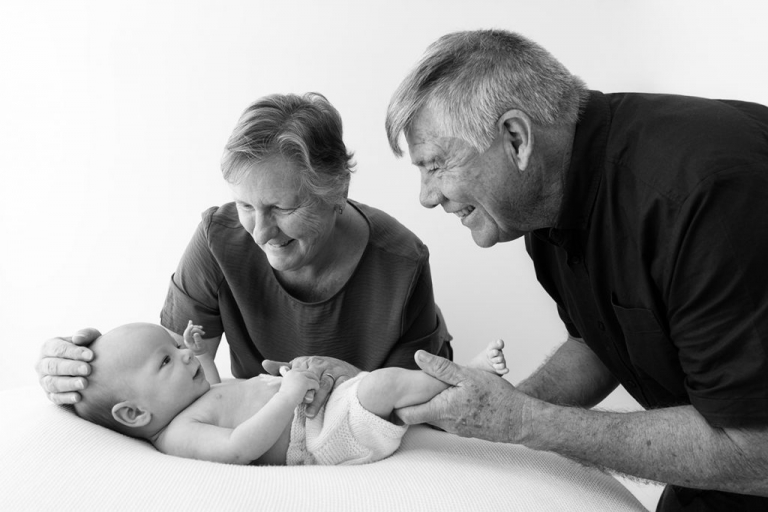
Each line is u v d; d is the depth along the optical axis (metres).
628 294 1.40
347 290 1.76
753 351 1.20
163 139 3.02
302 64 3.04
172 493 1.20
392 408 1.46
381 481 1.31
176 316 1.86
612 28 3.04
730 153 1.22
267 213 1.51
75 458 1.26
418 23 3.06
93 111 3.02
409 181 3.05
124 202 3.03
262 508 1.19
